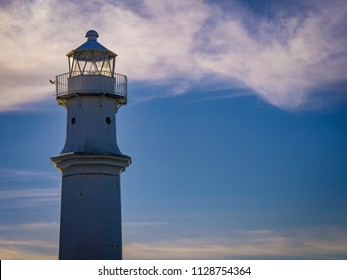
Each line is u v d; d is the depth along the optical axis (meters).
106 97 47.53
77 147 46.84
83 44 48.44
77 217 46.28
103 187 46.62
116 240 46.69
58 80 47.91
